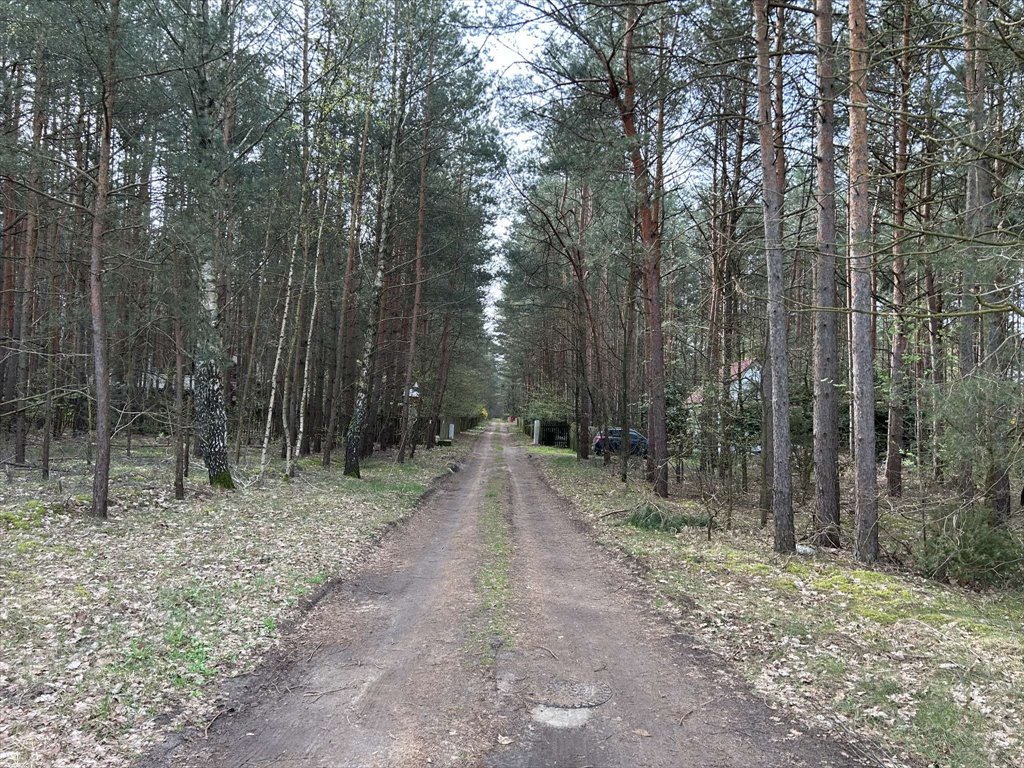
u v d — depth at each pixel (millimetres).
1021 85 8297
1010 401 7379
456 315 31344
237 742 4129
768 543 11117
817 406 11148
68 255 14734
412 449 28344
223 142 13727
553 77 16375
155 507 11570
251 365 19734
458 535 11789
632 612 7141
